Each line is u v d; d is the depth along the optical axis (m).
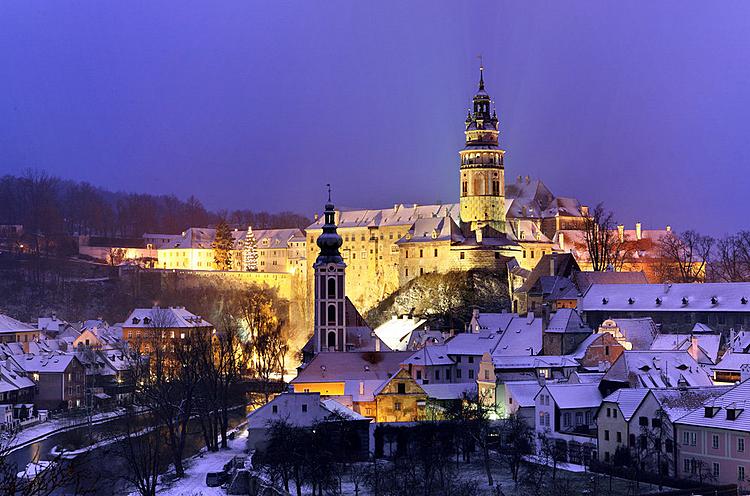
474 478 167.12
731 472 151.62
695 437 156.88
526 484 159.25
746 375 192.75
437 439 184.75
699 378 188.12
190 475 185.25
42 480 79.81
